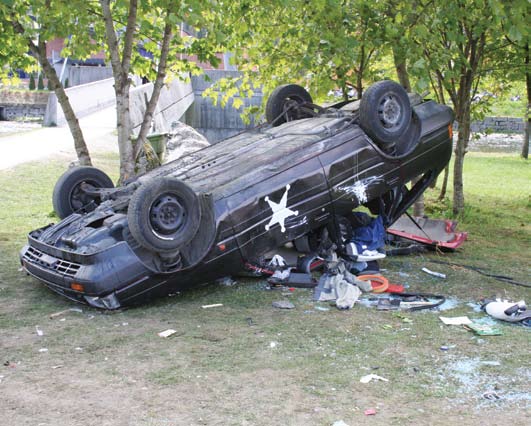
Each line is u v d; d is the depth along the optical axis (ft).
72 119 36.68
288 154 25.63
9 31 35.91
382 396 15.61
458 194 47.65
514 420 14.37
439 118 29.91
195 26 31.09
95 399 15.39
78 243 22.62
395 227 35.12
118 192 25.44
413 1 35.35
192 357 18.16
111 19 33.30
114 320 21.62
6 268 28.66
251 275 26.81
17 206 44.21
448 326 20.98
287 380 16.53
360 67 40.91
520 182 75.05
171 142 57.31
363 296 24.50
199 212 22.39
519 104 102.89
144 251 22.36
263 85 46.93
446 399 15.47
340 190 26.35
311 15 36.52
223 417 14.46
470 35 44.80
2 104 134.72
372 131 26.61
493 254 33.53
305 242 27.94
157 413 14.65
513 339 19.71
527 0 28.94
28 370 17.20
